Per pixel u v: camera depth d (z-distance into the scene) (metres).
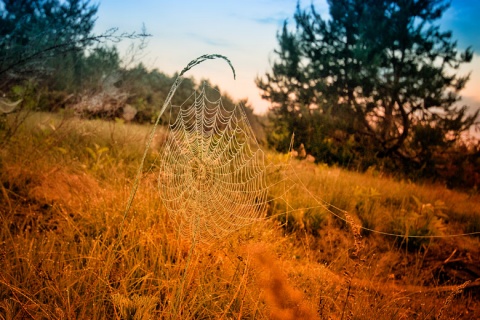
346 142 14.52
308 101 18.34
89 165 5.03
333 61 18.14
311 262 3.66
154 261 2.80
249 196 3.74
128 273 2.57
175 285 2.40
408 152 14.77
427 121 14.36
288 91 18.94
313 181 6.47
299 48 19.20
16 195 3.56
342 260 3.86
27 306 2.12
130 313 2.19
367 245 4.65
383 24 15.98
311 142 14.30
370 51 16.03
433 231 5.26
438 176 13.61
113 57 8.25
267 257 1.74
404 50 15.60
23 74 6.15
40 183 4.05
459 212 7.45
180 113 3.37
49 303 2.18
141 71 8.70
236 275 2.72
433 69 14.62
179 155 3.24
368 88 15.61
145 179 4.32
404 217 5.52
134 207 3.55
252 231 3.45
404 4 16.11
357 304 2.74
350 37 18.34
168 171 3.19
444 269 4.55
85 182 4.27
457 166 13.49
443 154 14.09
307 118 15.48
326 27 18.95
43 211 3.69
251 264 2.59
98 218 3.45
